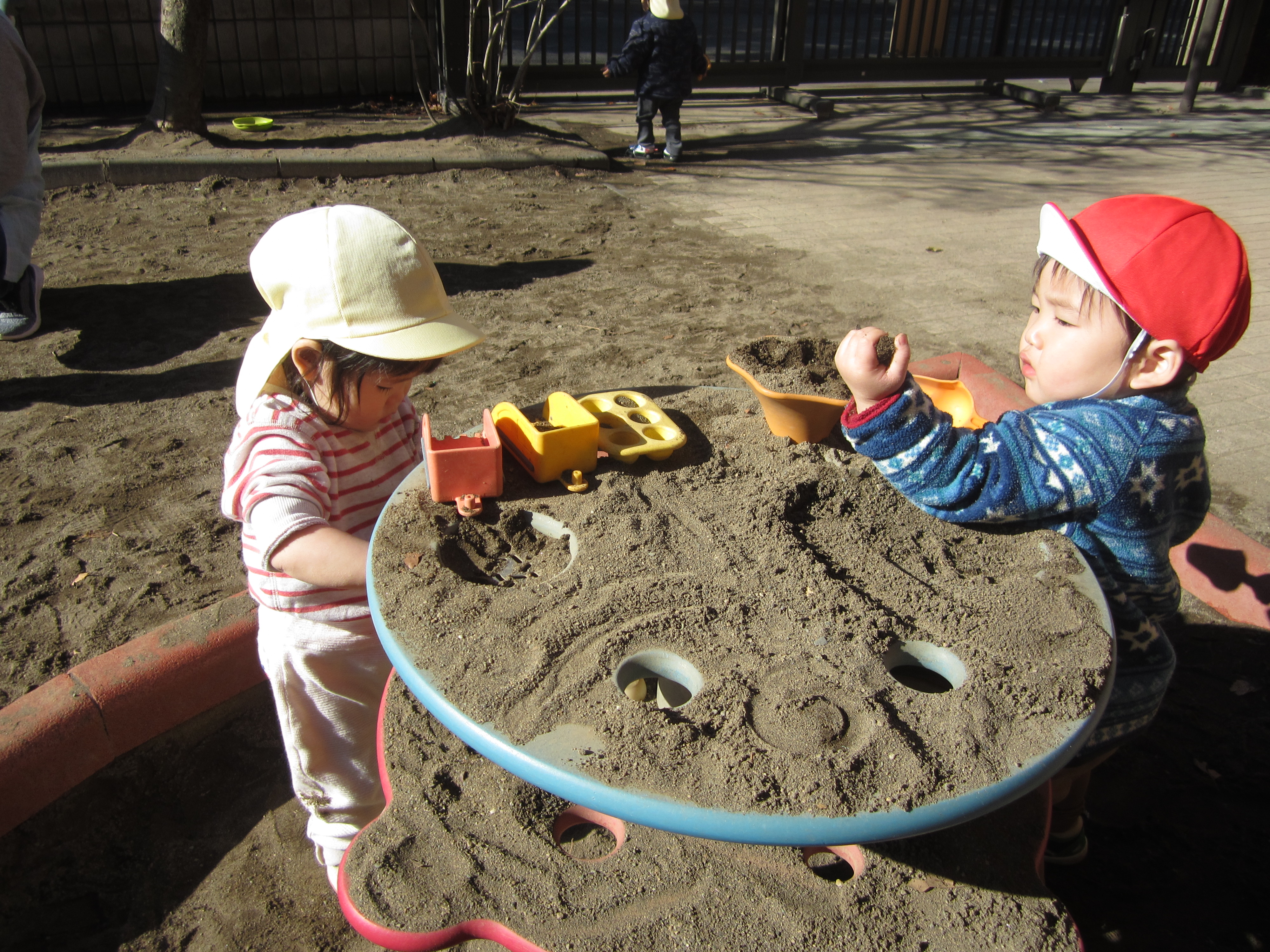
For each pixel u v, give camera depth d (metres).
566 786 1.00
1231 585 2.70
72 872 1.96
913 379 1.42
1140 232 1.32
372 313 1.39
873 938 1.20
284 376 1.52
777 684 1.12
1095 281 1.33
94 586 2.69
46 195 6.66
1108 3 12.31
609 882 1.28
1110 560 1.44
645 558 1.35
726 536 1.40
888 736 1.05
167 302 4.91
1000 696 1.12
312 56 9.70
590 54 10.98
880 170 8.41
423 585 1.29
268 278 1.43
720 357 4.38
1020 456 1.39
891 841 1.30
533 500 1.48
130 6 8.81
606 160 8.13
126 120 8.54
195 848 2.02
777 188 7.76
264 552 1.40
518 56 10.74
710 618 1.23
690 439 1.72
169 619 2.57
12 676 2.35
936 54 11.92
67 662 2.41
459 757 1.48
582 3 11.03
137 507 3.10
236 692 2.29
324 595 1.59
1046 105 11.42
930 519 1.48
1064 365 1.42
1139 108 11.70
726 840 0.97
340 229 1.40
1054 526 1.46
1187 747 2.27
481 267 5.66
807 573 1.32
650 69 8.34
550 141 8.45
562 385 4.05
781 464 1.61
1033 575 1.35
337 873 1.61
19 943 1.81
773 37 11.45
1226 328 1.32
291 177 7.29
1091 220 1.38
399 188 7.26
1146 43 12.47
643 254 5.99
